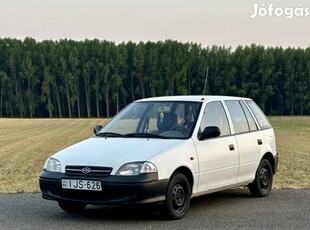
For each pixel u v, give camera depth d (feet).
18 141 122.83
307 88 400.88
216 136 30.40
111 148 28.48
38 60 395.96
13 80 397.60
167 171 27.40
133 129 31.22
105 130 32.07
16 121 273.13
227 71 398.42
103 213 30.22
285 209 31.09
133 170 26.66
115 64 398.62
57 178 27.73
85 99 399.24
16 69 395.96
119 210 31.04
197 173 29.48
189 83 403.75
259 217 28.73
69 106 394.52
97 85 395.96
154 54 399.85
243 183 33.86
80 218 28.73
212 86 399.85
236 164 32.83
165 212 27.71
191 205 32.68
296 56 402.72
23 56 394.73
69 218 28.78
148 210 30.81
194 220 28.02
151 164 26.91
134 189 26.32
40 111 400.47
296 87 400.88
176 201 28.12
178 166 28.09
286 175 49.90
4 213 30.25
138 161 26.91
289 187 40.75
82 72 397.19
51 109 392.68
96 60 395.75
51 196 28.02
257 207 31.83
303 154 75.87
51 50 394.52
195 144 29.76
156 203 26.91
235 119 34.12
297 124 222.48
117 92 399.03
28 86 394.93
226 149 31.99
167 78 401.29
